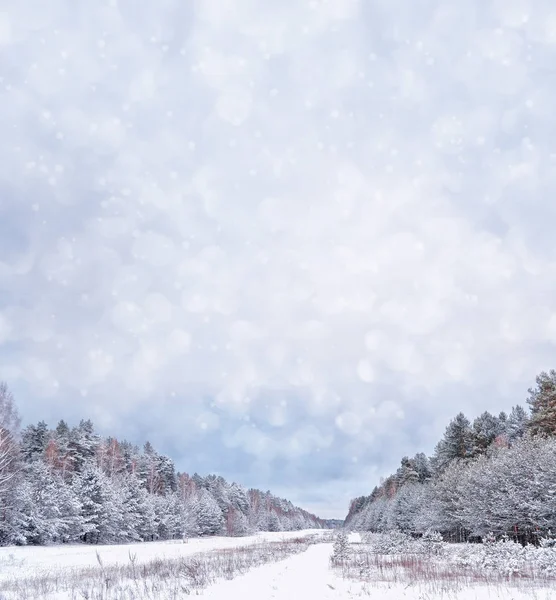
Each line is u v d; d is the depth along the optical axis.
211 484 121.56
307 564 22.97
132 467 86.94
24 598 12.25
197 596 11.71
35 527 45.41
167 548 44.72
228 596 11.70
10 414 45.06
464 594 12.66
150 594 12.12
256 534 119.50
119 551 39.28
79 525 52.22
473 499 38.03
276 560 25.05
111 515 58.12
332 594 12.52
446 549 29.75
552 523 29.31
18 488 45.06
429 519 49.91
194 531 84.81
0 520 42.69
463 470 45.69
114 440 89.38
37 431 74.69
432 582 14.93
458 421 58.88
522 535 34.34
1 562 25.61
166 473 99.62
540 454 30.91
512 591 13.20
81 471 67.50
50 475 53.94
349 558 24.20
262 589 13.07
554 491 28.77
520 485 32.03
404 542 31.14
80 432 78.62
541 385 43.66
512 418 57.56
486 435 56.94
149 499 72.25
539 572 17.88
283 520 176.62
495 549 20.59
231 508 116.25
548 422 40.81
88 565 25.00
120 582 15.41
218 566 19.67
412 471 82.56
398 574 17.61
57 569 22.89
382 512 84.12
